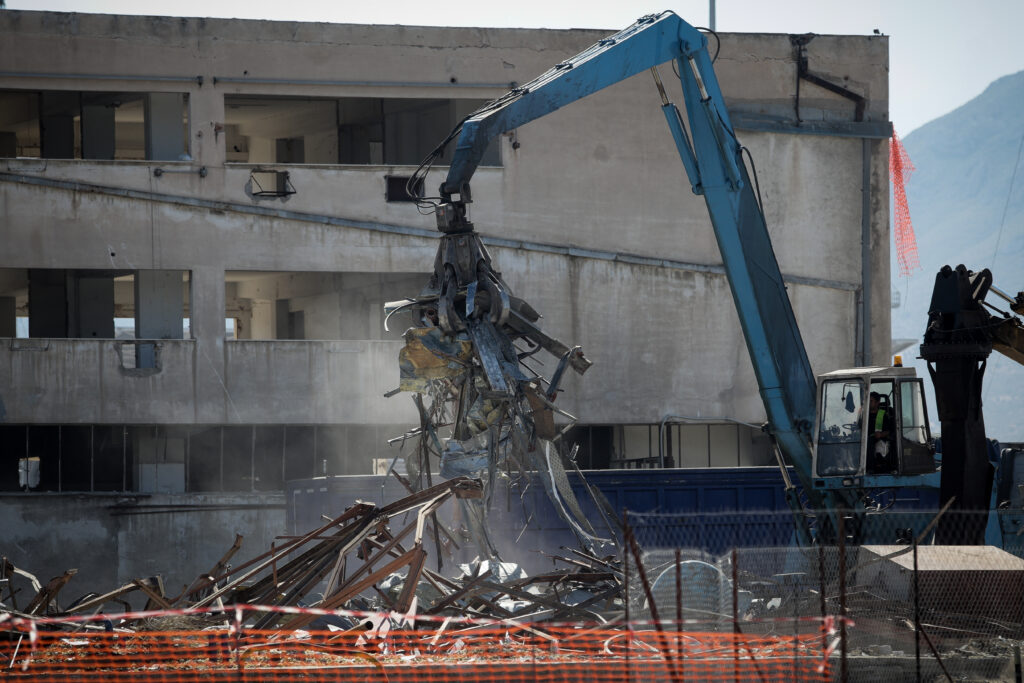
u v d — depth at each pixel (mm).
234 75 93188
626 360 97875
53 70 91125
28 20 91000
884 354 101500
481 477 50844
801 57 100750
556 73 52875
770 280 53750
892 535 52625
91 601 47375
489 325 50250
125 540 89875
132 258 91688
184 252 92375
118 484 95938
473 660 37156
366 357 94312
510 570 51531
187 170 92562
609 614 44344
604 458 98750
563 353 53062
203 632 38406
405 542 64188
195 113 92875
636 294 98312
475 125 49969
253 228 93312
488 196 96375
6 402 90062
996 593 42094
